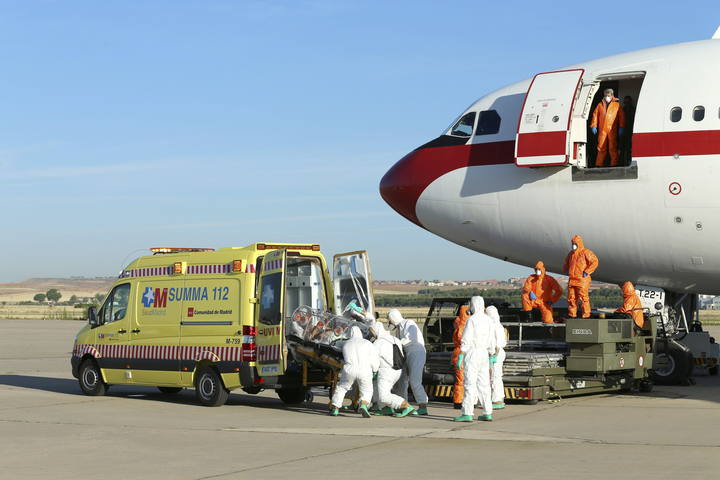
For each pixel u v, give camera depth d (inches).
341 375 577.0
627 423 528.4
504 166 815.7
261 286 618.5
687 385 815.7
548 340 792.9
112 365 704.4
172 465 395.9
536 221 805.2
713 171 719.7
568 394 677.3
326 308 664.4
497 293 5022.1
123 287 708.0
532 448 432.5
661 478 348.2
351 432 500.7
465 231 856.9
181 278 665.6
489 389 543.2
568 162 759.1
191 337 652.7
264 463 398.9
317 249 665.0
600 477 352.5
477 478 355.6
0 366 1082.1
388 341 569.3
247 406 658.8
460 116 867.4
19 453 432.5
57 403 675.4
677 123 734.5
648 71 762.8
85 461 408.2
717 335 1833.2
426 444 450.6
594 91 775.7
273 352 601.6
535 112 775.7
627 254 785.6
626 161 791.1
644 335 743.7
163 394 759.1
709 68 745.0
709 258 757.9
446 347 805.9
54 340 1749.5
